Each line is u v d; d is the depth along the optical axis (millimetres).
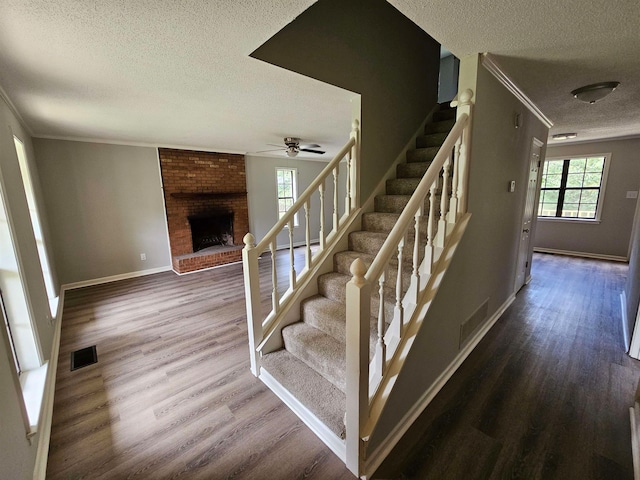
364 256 2455
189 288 4289
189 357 2469
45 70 1909
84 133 3877
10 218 1913
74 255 4293
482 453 1528
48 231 3852
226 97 2535
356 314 1244
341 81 2381
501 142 2377
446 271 1848
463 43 1675
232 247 5867
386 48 2781
